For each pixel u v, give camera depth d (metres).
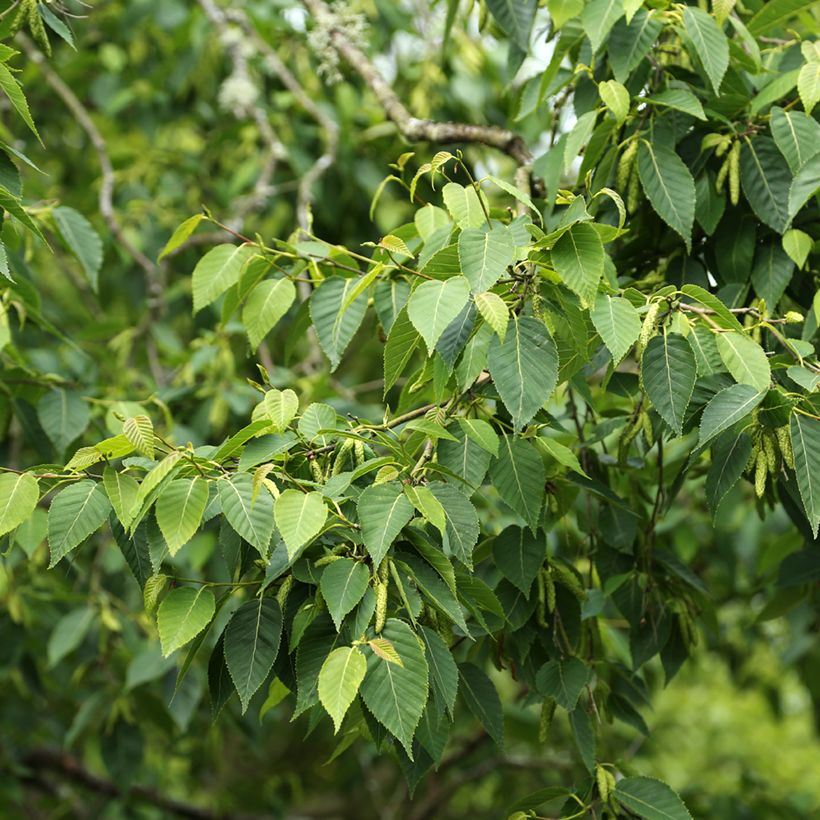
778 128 2.29
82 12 4.84
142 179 4.68
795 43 2.56
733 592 4.22
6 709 4.23
